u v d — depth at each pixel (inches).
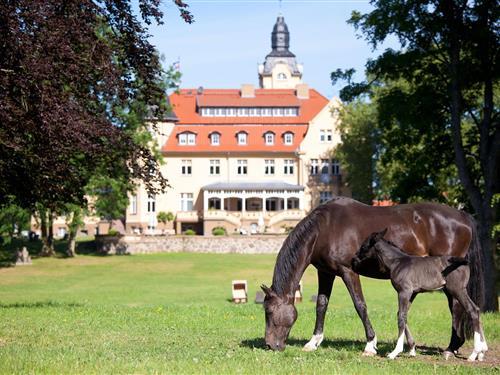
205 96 3629.4
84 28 649.6
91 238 3270.2
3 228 2165.4
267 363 405.4
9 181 709.3
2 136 607.8
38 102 601.0
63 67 624.7
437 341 554.6
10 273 2039.9
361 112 2896.2
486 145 1059.9
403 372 387.2
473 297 467.2
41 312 746.2
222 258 2534.5
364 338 565.6
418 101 1063.6
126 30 705.0
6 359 407.8
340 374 375.2
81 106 681.6
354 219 468.1
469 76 1044.5
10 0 594.9
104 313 741.9
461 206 1293.1
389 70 1085.1
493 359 456.4
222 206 3383.4
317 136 3469.5
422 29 1026.1
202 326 633.0
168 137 3508.9
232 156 3489.2
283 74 5295.3
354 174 2913.4
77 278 1950.1
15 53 576.7
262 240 2731.3
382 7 1024.9
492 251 1052.5
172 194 3449.8
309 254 461.4
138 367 390.6
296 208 3531.0
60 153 660.7
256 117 3592.5
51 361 404.5
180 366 395.5
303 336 581.9
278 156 3494.1
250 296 1457.9
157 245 2714.1
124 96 705.6
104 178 2140.7
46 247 2488.9
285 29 5575.8
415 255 466.9
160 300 1378.0
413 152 1232.2
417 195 1248.8
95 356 430.6
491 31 987.3
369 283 1804.9
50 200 763.4
